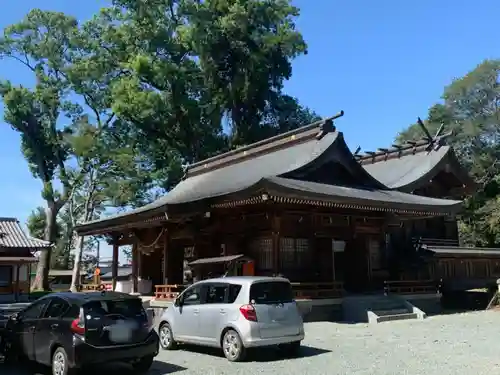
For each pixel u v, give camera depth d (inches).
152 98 1641.2
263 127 1902.1
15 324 421.7
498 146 2059.5
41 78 1865.2
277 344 431.5
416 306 897.5
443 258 1060.5
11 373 394.3
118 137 1835.6
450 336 577.6
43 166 2030.0
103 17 1831.9
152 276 1088.2
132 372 392.2
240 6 1782.7
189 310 477.7
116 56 1843.0
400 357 438.6
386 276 1025.5
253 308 426.0
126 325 372.8
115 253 1095.0
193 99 1788.9
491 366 389.4
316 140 959.0
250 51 1813.5
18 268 1594.5
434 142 1337.4
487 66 2186.3
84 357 350.0
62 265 2854.3
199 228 878.4
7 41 1827.0
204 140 1824.6
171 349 497.0
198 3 1836.9
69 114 1844.2
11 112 1899.6
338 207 805.2
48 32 1859.0
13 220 1718.8
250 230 812.6
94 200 1904.5
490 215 1592.0
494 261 1230.9
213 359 439.8
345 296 839.1
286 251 839.1
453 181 1339.8
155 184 1802.4
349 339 563.2
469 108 2215.8
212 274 829.8
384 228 961.5
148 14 1777.8
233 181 978.7
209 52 1790.1
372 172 1414.9
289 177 850.8
